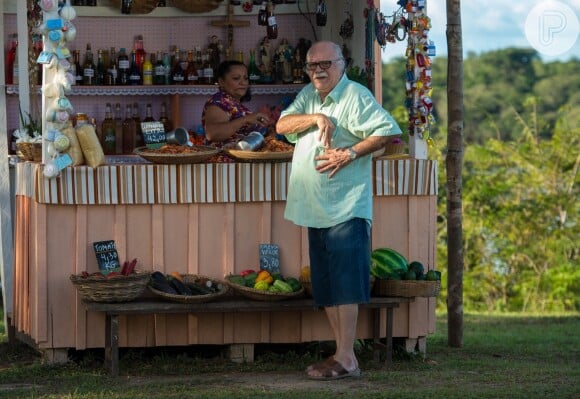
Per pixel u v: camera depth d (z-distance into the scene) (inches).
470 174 768.9
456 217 371.9
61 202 309.7
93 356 326.3
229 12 414.3
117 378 299.4
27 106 373.7
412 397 271.1
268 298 309.7
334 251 292.5
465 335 422.0
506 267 730.2
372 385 290.7
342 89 296.0
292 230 327.0
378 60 376.8
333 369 297.4
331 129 289.7
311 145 295.0
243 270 323.6
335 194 292.0
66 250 313.1
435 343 385.4
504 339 406.6
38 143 336.2
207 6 408.5
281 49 414.3
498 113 1450.5
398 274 319.0
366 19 380.2
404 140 391.5
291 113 304.7
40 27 309.6
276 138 352.5
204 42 417.1
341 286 292.7
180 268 320.2
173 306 300.7
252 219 323.9
